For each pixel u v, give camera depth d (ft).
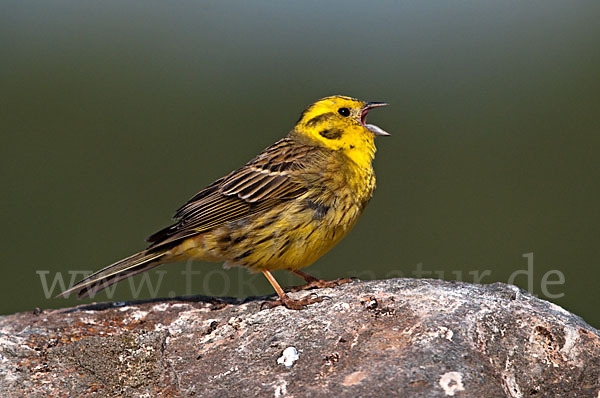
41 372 31.65
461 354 28.19
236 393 28.50
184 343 33.47
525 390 28.63
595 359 29.37
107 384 30.81
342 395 26.91
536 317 30.53
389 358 28.32
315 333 30.83
